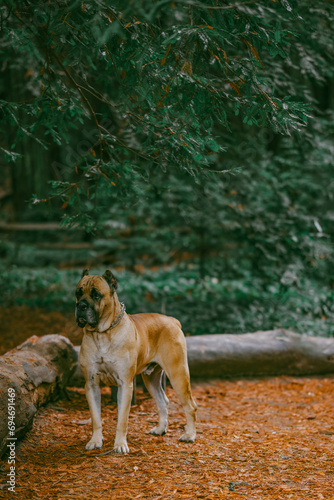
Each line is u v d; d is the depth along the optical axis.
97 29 4.09
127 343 4.81
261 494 4.10
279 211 10.23
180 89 4.67
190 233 13.59
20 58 8.46
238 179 10.14
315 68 8.92
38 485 4.20
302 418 6.16
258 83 4.97
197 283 12.01
